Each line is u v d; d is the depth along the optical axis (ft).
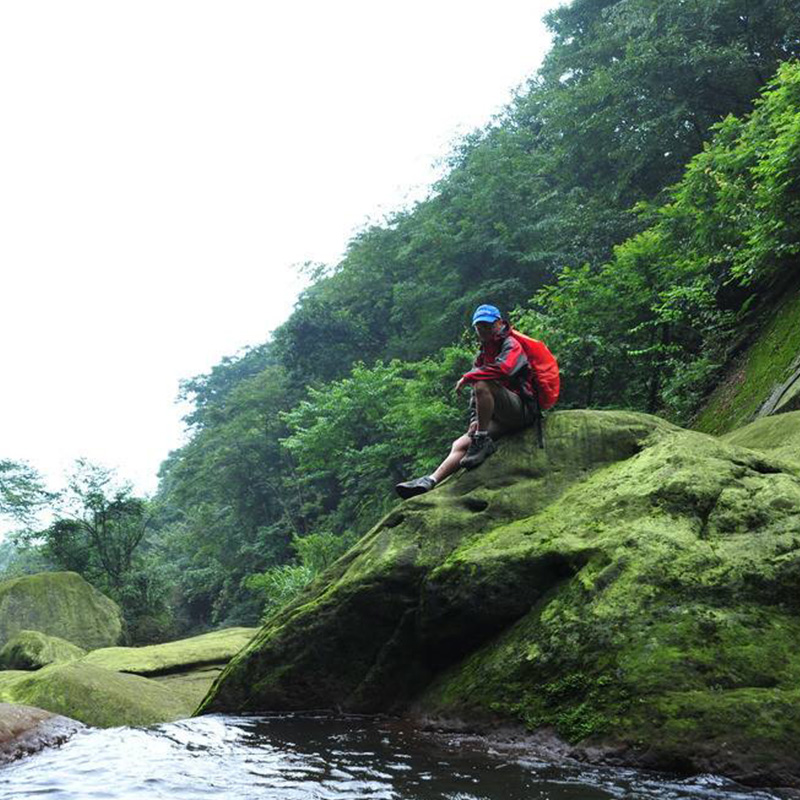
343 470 77.30
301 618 16.33
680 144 69.15
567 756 11.37
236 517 127.34
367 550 16.94
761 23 65.21
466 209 88.07
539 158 90.02
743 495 13.84
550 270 79.05
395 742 12.68
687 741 10.49
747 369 39.14
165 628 95.91
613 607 12.62
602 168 78.13
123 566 98.63
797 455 17.49
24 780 10.82
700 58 63.52
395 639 15.61
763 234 38.09
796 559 12.41
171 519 190.49
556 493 16.56
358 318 111.65
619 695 11.52
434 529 16.34
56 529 95.81
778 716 10.41
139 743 13.12
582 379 46.11
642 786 9.82
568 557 14.05
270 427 124.67
